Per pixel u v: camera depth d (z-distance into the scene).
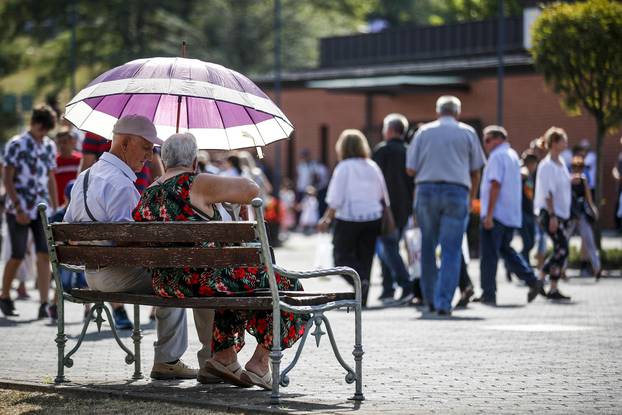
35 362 19.23
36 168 27.52
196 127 18.83
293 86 93.56
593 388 16.42
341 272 15.27
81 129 18.34
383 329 24.62
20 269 31.97
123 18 138.00
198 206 15.66
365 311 29.59
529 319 26.77
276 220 64.50
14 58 143.00
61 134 28.36
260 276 15.54
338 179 30.84
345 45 95.94
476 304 31.36
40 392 15.97
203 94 15.93
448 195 28.38
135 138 17.03
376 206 30.84
